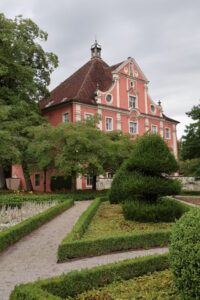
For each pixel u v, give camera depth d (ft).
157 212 37.45
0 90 84.58
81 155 69.31
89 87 114.83
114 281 17.94
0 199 58.54
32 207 50.90
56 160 69.21
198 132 89.51
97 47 132.16
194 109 90.43
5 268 23.53
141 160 37.99
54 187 103.60
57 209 47.75
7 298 17.20
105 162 76.18
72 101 104.01
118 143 72.79
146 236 29.48
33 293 13.97
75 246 25.93
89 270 17.72
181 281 14.10
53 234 35.09
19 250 28.96
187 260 13.76
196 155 93.09
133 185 37.91
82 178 101.35
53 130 70.59
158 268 20.31
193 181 110.32
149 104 129.39
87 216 37.14
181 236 14.49
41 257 26.53
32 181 118.11
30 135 77.77
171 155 38.70
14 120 77.36
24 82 89.86
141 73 126.93
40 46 97.45
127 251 28.22
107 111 112.88
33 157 86.07
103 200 61.16
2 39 83.35
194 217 14.61
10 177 128.47
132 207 38.65
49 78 102.78
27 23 94.32
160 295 15.99
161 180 38.04
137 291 16.83
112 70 125.29
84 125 74.38
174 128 141.18
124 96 119.24
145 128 126.00
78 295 16.44
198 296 13.48
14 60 88.79
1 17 85.15
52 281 15.97
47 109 114.52
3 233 29.84
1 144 59.72
